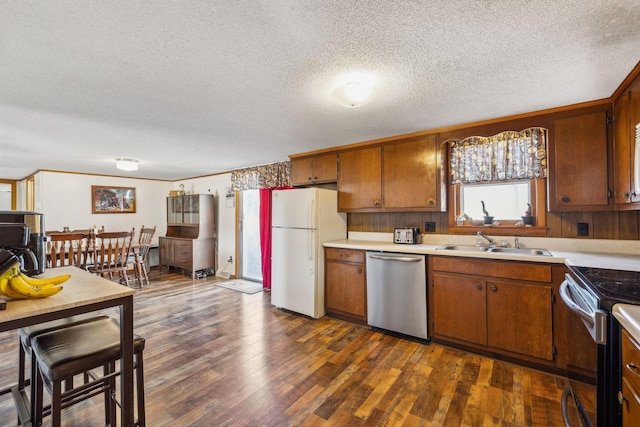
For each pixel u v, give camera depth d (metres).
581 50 1.57
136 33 1.40
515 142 2.75
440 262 2.65
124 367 1.38
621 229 2.37
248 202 5.53
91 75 1.81
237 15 1.28
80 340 1.47
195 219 5.74
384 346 2.68
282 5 1.21
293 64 1.71
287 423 1.70
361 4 1.21
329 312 3.46
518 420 1.72
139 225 6.39
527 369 2.26
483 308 2.43
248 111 2.44
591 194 2.26
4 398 1.96
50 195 5.30
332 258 3.39
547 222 2.66
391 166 3.23
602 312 1.21
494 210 2.93
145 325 3.18
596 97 2.19
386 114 2.53
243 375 2.20
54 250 3.96
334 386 2.06
